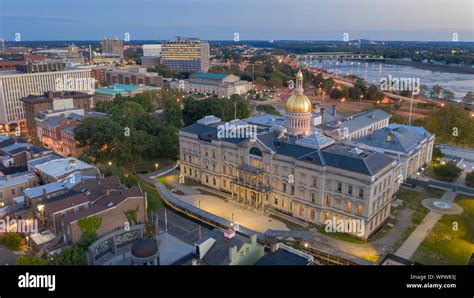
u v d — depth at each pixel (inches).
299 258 2758.4
